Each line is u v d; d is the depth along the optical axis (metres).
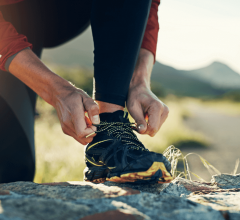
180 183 0.91
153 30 1.24
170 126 7.41
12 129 1.21
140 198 0.67
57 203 0.58
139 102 1.04
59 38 1.54
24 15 1.25
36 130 3.94
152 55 1.23
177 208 0.60
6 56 0.86
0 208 0.52
